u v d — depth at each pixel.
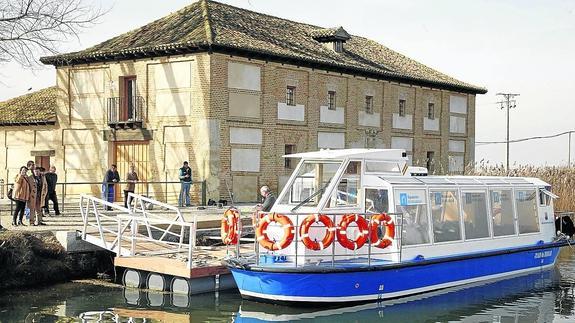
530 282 19.28
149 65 31.55
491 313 15.65
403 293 16.56
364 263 15.87
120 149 32.66
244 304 15.92
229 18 33.91
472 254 18.25
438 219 17.75
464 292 17.73
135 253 18.69
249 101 31.53
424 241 17.27
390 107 40.09
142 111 31.69
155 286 17.52
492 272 19.12
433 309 15.87
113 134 32.53
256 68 31.88
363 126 38.16
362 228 15.69
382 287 16.06
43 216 24.12
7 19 26.83
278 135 33.00
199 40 29.58
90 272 19.33
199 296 16.83
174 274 16.91
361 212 16.64
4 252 17.67
